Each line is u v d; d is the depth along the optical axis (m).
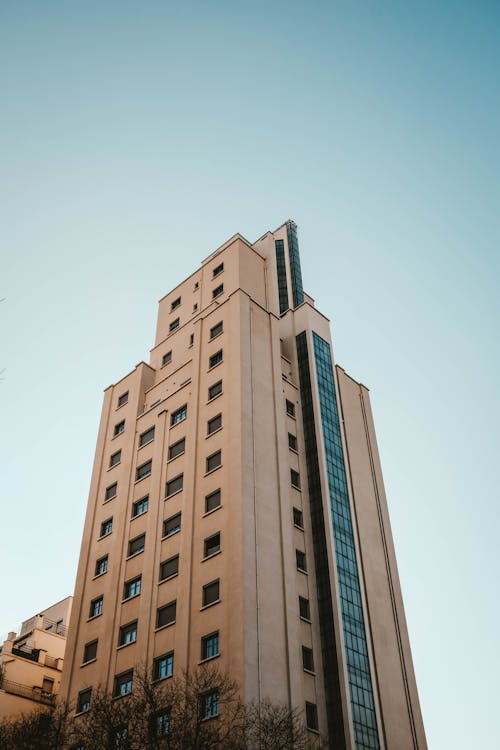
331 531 48.22
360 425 60.66
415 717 45.09
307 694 40.03
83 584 50.31
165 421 54.16
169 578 44.06
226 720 34.38
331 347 62.94
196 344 57.22
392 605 50.12
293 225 73.12
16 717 47.97
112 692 41.94
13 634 63.09
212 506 45.19
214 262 67.88
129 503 51.94
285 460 49.44
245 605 38.47
